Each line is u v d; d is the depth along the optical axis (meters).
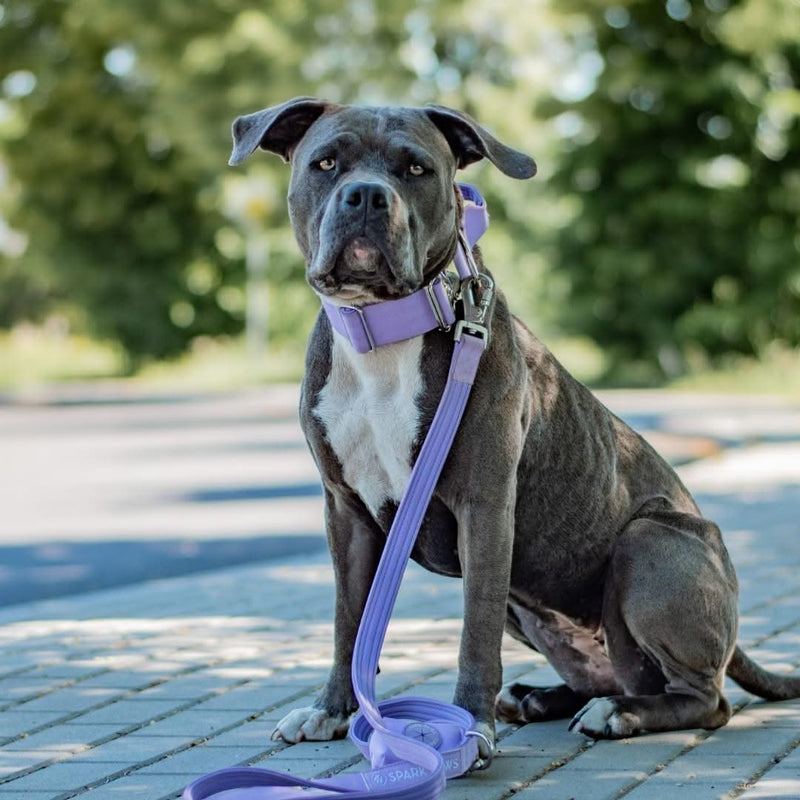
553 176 14.24
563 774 2.35
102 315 17.19
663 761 2.39
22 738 2.53
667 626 2.49
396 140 2.41
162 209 17.27
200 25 15.18
